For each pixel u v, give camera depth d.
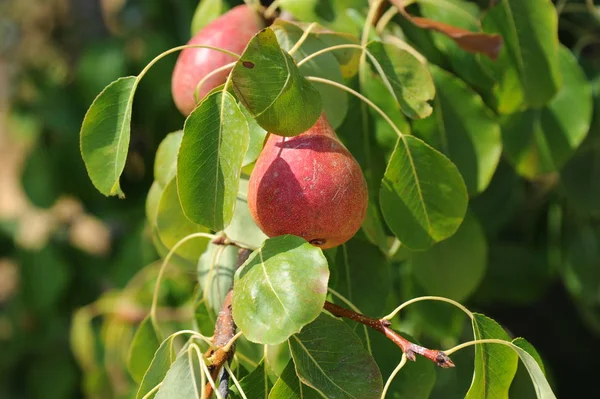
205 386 0.84
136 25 1.52
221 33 0.96
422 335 1.19
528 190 1.31
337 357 0.84
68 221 1.81
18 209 3.19
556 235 1.26
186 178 0.84
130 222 1.57
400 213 0.92
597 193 1.17
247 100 0.83
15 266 1.88
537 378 0.84
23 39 1.88
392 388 0.92
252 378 0.88
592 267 1.23
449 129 1.01
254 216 0.85
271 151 0.85
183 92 0.96
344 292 0.97
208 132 0.84
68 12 1.77
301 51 0.94
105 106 0.87
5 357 1.78
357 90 0.99
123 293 1.27
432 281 1.04
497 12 1.02
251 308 0.82
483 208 1.22
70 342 1.78
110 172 0.87
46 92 1.66
